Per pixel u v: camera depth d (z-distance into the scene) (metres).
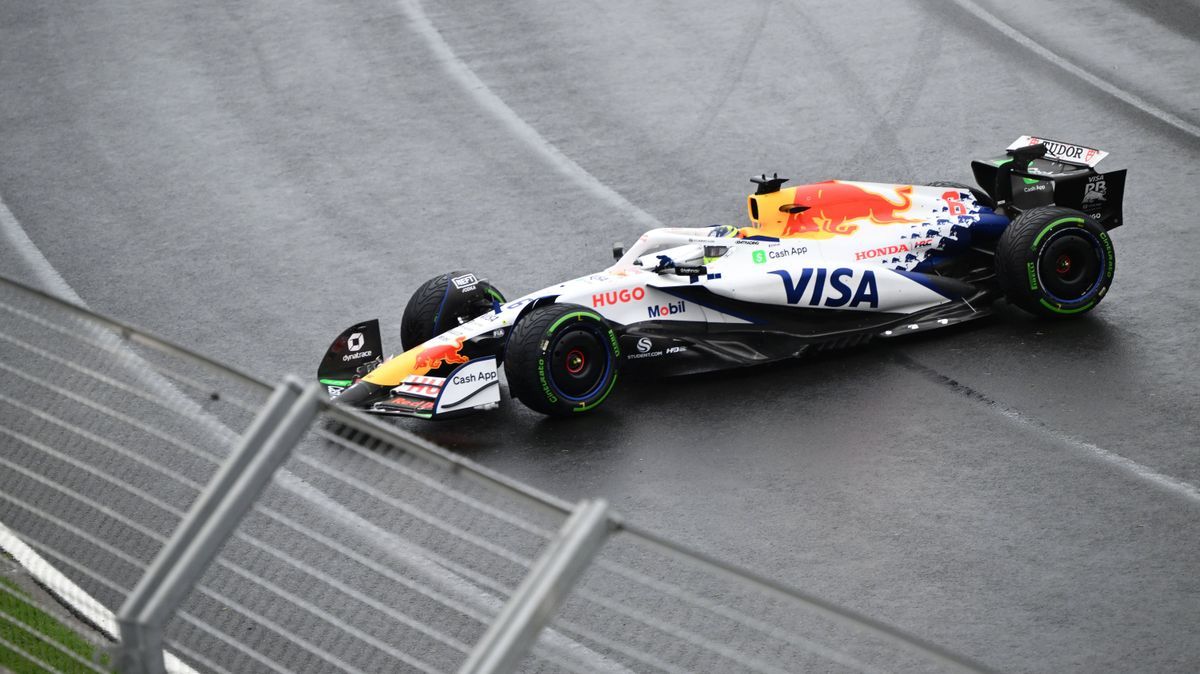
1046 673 22.59
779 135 54.31
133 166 55.94
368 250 46.91
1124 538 26.56
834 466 30.17
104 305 43.84
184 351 15.79
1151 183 46.84
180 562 13.17
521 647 10.98
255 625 24.28
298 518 28.30
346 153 55.88
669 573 25.98
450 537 27.42
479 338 33.44
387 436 13.42
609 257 45.06
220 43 68.38
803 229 36.34
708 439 31.89
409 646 23.59
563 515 12.16
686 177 51.34
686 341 34.44
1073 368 33.91
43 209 52.47
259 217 50.47
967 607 24.58
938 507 28.16
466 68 63.81
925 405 32.66
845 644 23.47
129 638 13.12
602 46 65.06
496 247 46.41
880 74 59.06
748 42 63.84
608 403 34.34
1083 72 57.72
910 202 37.38
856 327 35.69
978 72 58.47
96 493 29.17
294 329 41.03
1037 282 35.56
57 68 66.44
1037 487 28.67
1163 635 23.45
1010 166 38.22
